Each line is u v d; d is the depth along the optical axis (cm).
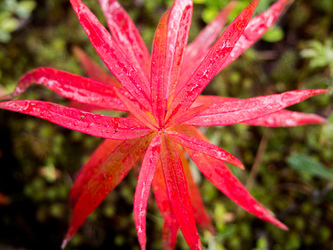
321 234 24
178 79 13
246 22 11
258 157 26
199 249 12
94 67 21
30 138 26
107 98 13
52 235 25
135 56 14
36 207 25
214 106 12
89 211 13
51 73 13
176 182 12
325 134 26
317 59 26
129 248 24
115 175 12
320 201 25
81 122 11
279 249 24
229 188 13
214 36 16
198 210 15
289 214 25
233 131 26
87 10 11
